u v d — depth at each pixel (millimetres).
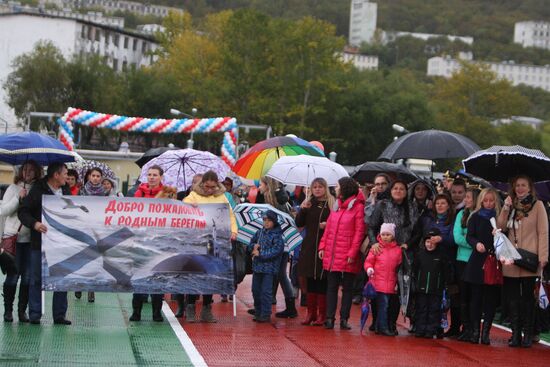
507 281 14938
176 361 12203
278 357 12867
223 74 111062
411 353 13664
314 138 115188
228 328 15430
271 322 16484
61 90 101188
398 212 15734
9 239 14578
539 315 16172
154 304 15719
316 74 111125
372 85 119562
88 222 15156
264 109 108812
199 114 112000
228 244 15781
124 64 145750
